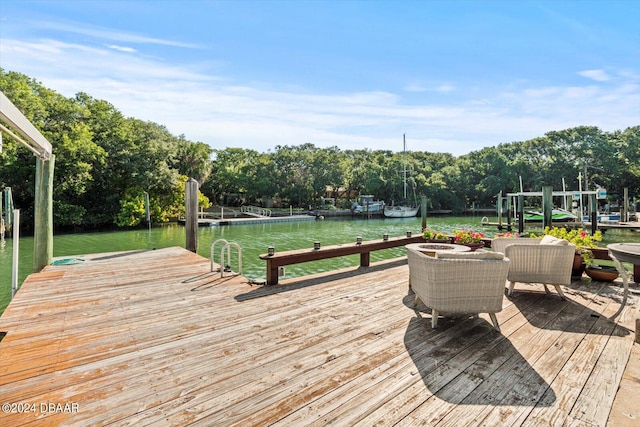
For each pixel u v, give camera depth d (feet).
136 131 80.79
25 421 6.04
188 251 25.91
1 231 44.57
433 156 156.46
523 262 13.10
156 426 5.92
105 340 9.61
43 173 20.62
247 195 125.08
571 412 6.29
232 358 8.48
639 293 14.08
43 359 8.45
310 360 8.35
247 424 5.95
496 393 6.91
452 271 9.98
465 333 10.05
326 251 17.38
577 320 11.09
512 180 123.34
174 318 11.40
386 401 6.63
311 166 123.34
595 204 57.21
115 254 24.54
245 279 16.94
